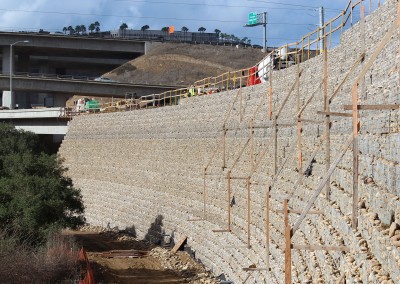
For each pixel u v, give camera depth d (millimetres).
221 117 49750
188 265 44094
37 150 74312
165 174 57562
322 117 28422
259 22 108062
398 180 15117
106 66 150625
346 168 21516
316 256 20734
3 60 128750
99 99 126625
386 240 14016
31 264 34125
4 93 110875
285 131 34719
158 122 63156
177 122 58688
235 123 45594
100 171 72062
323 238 20719
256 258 31688
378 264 14453
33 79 108562
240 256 35438
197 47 143500
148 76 131625
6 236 39625
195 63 136000
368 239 15789
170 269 43656
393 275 13234
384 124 17953
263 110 41344
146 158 62781
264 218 32812
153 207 57969
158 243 54375
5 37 126625
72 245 43250
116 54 143625
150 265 45250
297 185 26281
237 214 39562
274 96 40594
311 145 29578
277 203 30797
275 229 29766
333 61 32406
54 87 108375
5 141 68250
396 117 16891
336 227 19891
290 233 17641
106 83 106062
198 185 49812
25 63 137250
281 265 25609
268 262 27484
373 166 18062
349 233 17688
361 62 27453
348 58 30297
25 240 39906
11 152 65062
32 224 42969
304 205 25750
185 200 51938
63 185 50031
